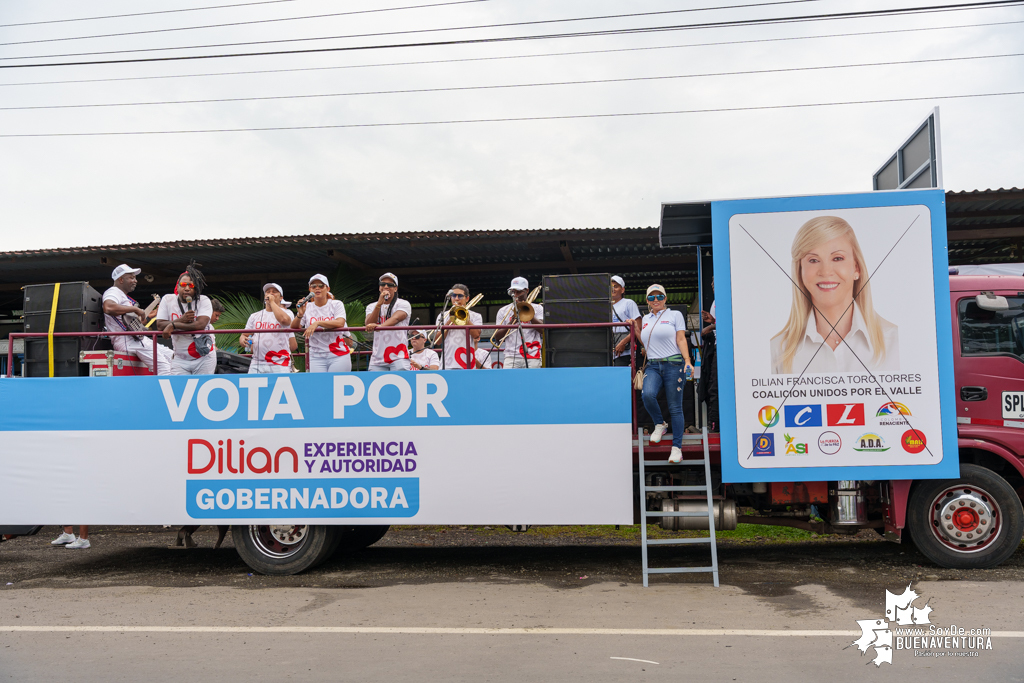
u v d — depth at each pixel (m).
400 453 6.59
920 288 6.18
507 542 8.69
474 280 15.43
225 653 4.47
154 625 5.15
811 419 6.22
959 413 6.48
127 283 7.38
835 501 6.64
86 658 4.41
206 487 6.74
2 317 17.17
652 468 6.96
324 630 4.96
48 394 6.92
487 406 6.54
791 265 6.30
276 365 7.42
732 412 6.29
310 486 6.66
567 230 12.28
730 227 6.37
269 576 6.81
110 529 9.87
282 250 12.99
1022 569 6.45
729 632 4.76
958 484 6.40
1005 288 6.57
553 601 5.71
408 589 6.20
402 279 15.24
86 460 6.85
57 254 13.02
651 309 6.82
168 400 6.82
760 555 7.54
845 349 6.21
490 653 4.40
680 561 7.27
